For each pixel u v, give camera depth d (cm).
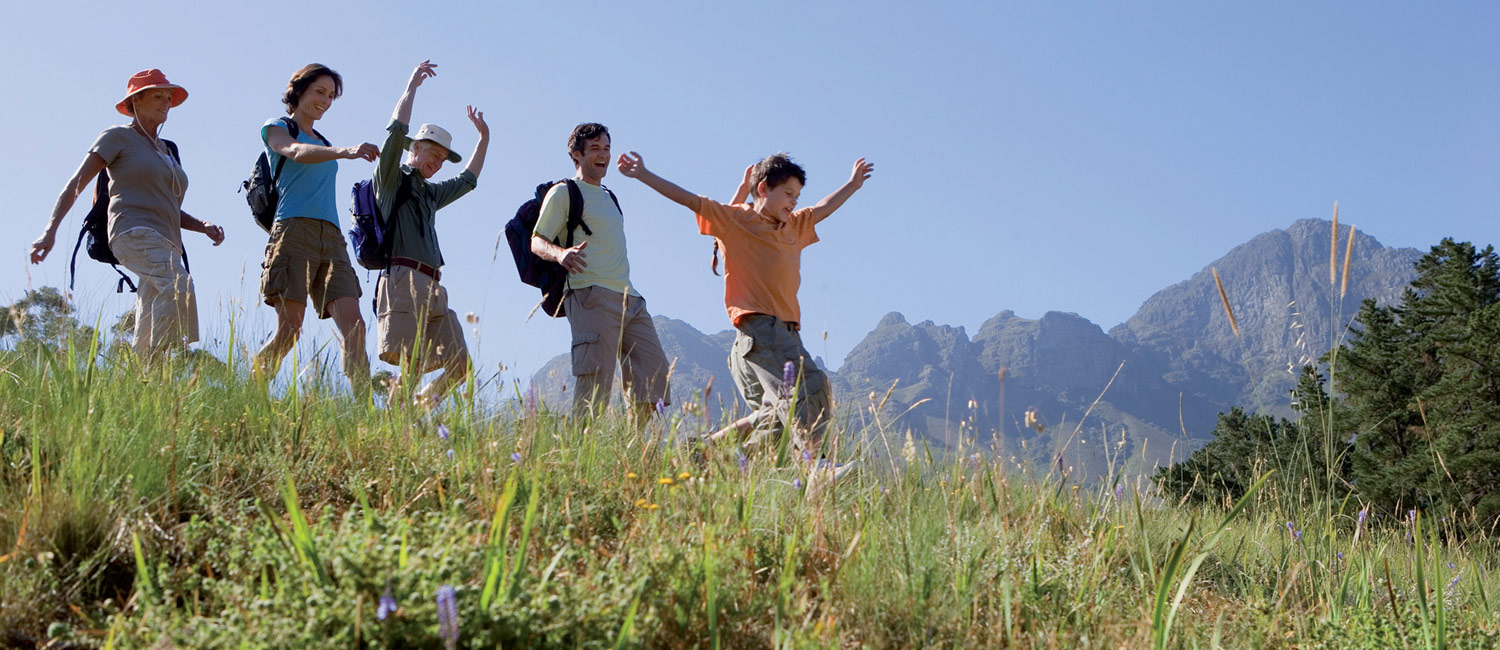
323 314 622
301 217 603
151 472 339
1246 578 479
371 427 425
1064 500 463
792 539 350
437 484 368
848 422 457
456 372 623
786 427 459
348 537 266
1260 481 347
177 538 316
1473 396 2838
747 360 555
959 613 330
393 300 625
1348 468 2580
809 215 598
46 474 341
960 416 455
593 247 618
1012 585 363
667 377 588
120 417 379
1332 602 425
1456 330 3369
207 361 474
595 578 283
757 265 567
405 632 235
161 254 575
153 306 562
